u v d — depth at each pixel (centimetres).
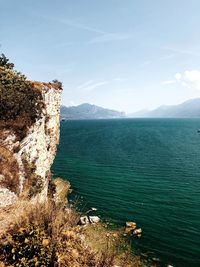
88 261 1227
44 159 2903
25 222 1325
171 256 2744
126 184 5359
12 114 2216
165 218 3678
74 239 1322
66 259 1163
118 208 4028
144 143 12488
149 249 2848
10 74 2627
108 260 1280
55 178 5591
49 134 3416
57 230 1272
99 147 10988
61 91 3994
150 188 5091
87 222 3328
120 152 9606
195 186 5225
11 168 1855
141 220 3600
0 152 1866
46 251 1147
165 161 7856
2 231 1295
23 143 2233
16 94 2353
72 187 5084
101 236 2969
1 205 1575
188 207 4094
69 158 8325
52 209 1451
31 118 2475
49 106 3391
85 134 18062
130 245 2881
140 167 6988
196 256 2762
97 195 4638
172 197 4562
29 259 1115
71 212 1584
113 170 6612
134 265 2483
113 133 18700
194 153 9431
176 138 14900
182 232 3275
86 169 6706
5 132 2078
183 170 6650
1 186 1666
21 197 1831
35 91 2847
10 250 1161
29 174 2170
